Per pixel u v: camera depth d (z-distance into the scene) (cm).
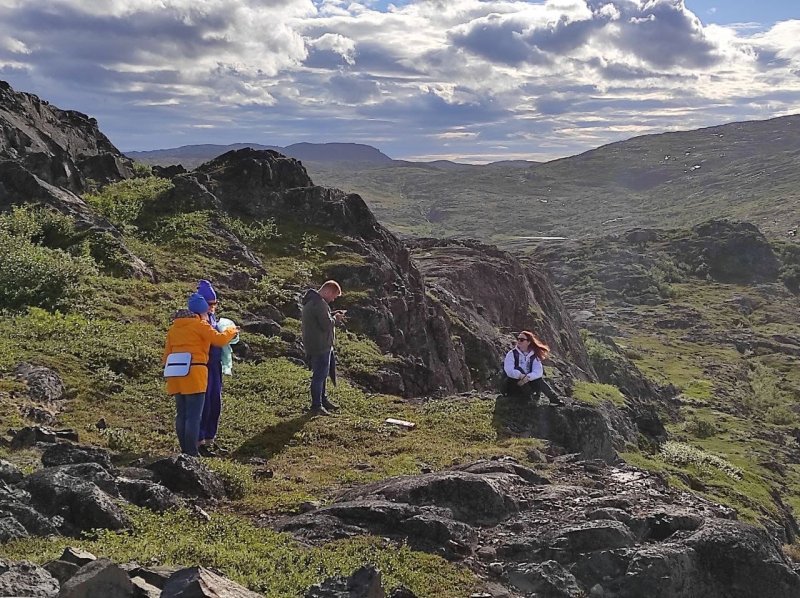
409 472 1226
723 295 16838
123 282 2200
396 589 710
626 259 18162
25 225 2314
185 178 3059
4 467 859
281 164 3300
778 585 891
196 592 545
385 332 2536
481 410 1666
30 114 3372
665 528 936
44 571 597
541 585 808
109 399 1485
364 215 3253
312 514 929
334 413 1614
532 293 5709
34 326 1742
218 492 1048
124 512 841
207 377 1230
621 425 2900
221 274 2506
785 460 6153
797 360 12325
